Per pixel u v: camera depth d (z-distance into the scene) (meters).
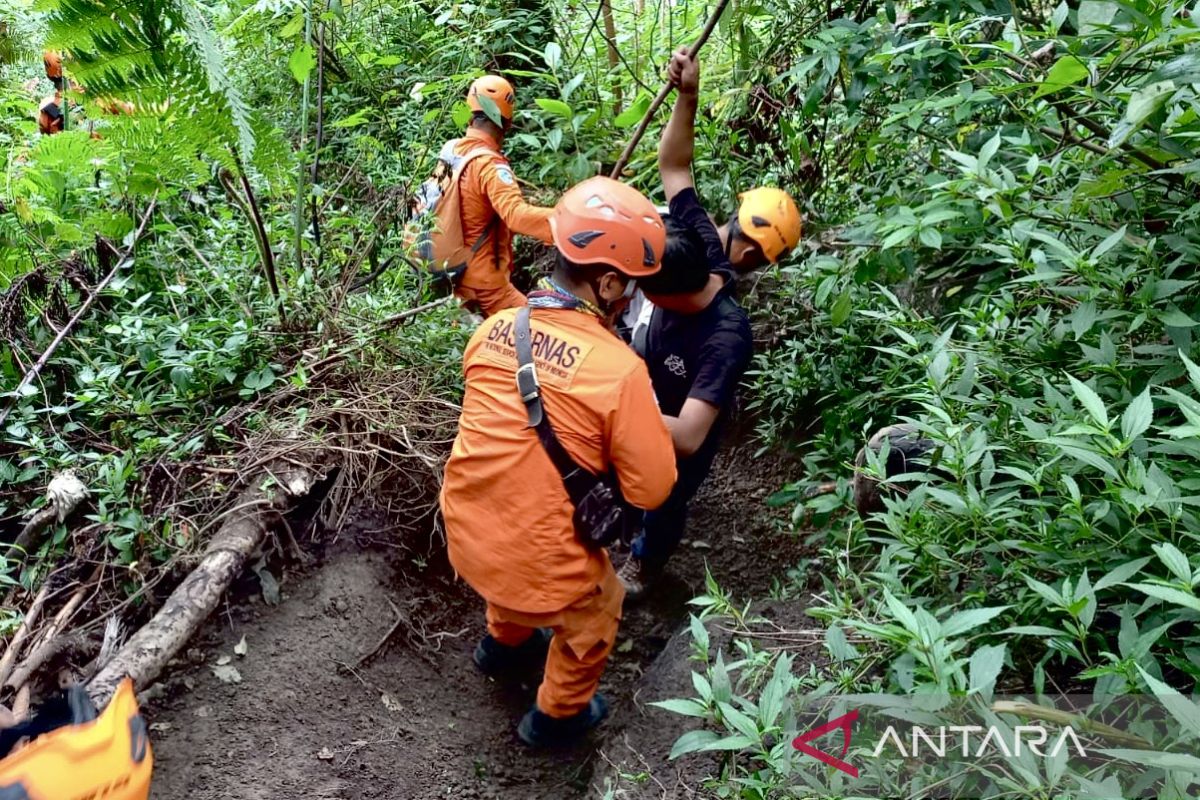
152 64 3.15
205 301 3.68
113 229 3.60
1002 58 2.52
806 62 3.06
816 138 4.12
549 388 2.23
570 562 2.31
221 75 3.12
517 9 5.28
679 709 1.70
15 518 2.89
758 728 1.63
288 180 3.75
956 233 2.57
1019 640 1.94
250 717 2.47
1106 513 1.75
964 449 1.97
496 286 3.94
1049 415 2.11
